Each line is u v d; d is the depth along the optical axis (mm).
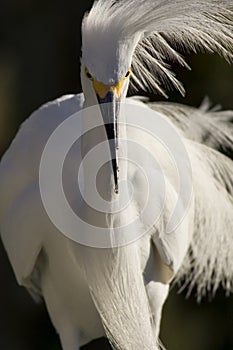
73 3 12438
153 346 6770
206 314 11906
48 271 7559
